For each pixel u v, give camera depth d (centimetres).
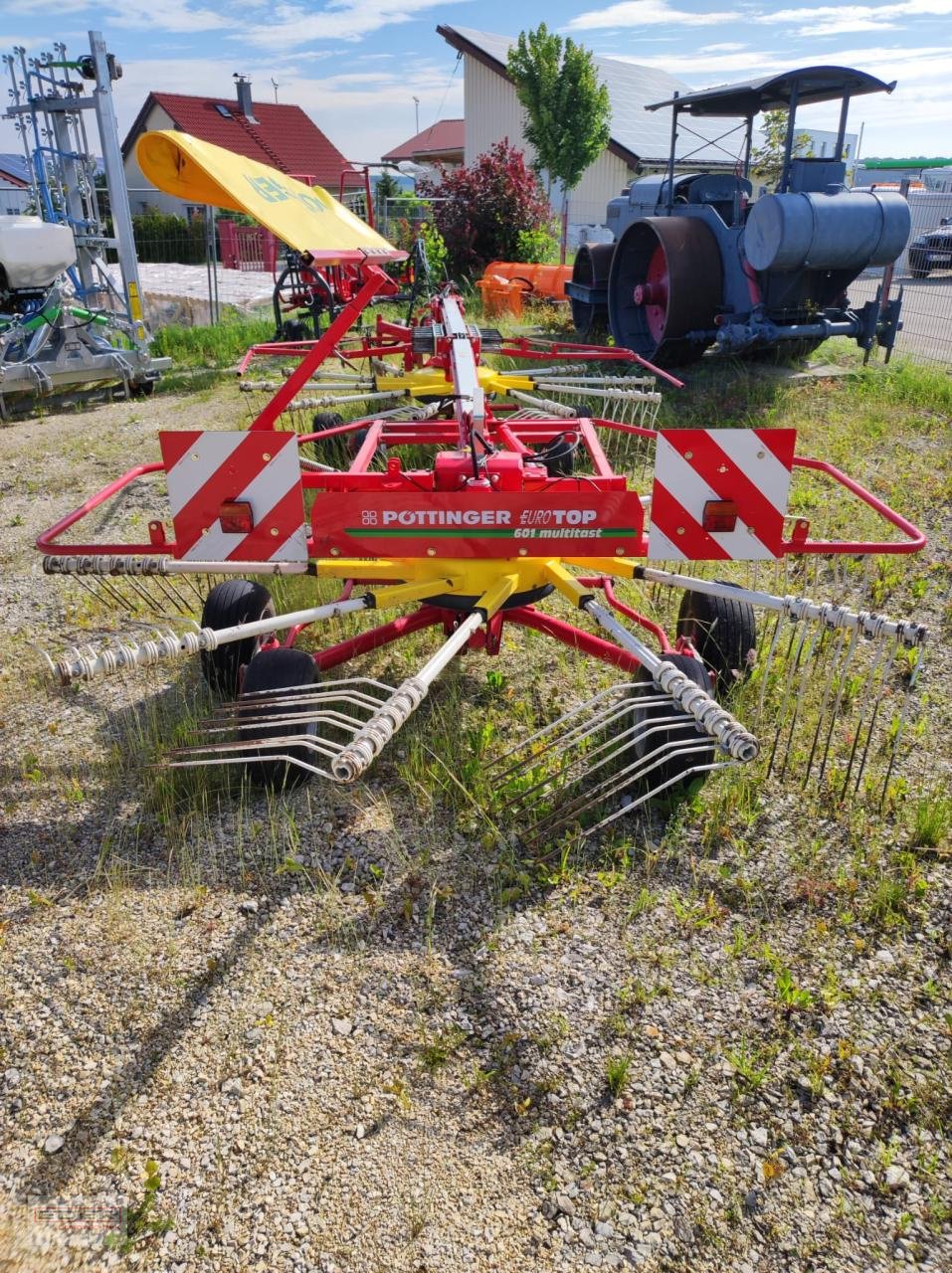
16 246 941
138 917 304
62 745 397
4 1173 228
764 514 336
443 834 339
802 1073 250
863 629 316
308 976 281
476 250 1836
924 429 775
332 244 468
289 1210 220
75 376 1008
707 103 966
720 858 326
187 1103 244
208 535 343
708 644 389
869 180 2516
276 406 445
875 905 303
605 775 361
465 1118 241
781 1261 210
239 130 3575
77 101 1026
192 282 1927
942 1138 234
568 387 735
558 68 1889
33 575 566
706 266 919
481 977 280
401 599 348
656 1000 272
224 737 379
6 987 279
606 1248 212
